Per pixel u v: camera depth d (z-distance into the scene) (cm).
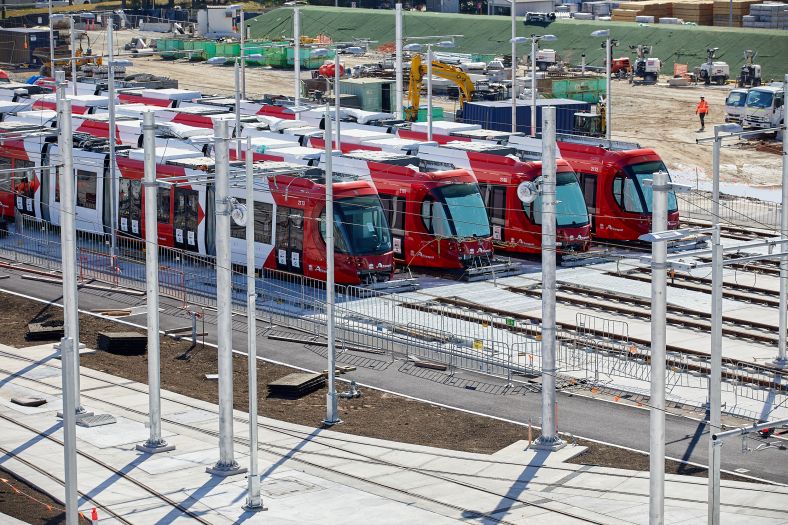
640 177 10500
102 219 10600
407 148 10600
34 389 7206
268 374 7494
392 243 9488
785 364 7481
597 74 18500
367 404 6981
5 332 8375
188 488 5750
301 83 17350
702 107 15962
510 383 7288
